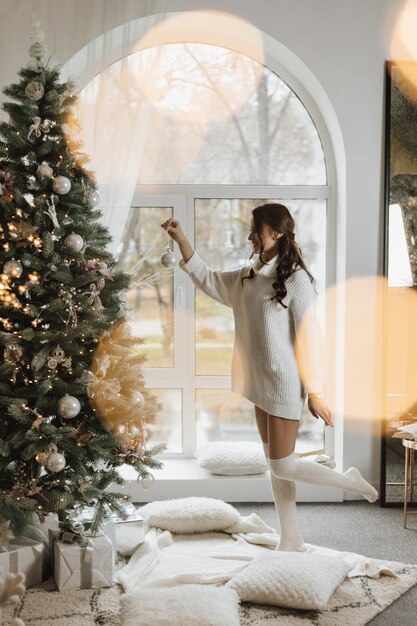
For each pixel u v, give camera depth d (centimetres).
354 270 389
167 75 413
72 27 368
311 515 364
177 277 418
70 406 257
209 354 423
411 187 386
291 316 286
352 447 392
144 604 232
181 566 287
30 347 267
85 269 276
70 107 283
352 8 380
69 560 268
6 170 271
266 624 241
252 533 321
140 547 302
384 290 387
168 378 422
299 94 411
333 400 412
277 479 298
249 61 413
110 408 270
